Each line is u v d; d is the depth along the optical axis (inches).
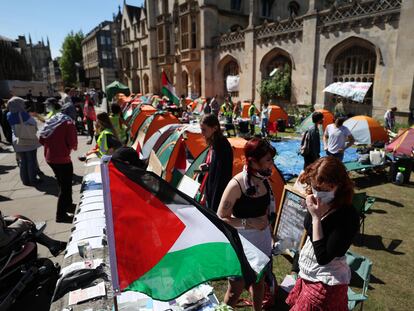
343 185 76.2
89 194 177.5
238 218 103.4
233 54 882.1
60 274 103.7
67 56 3078.2
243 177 100.9
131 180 75.7
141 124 402.0
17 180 300.8
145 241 72.8
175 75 1178.0
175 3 1119.6
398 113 526.0
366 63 581.9
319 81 654.5
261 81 800.3
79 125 567.5
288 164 367.9
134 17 1556.3
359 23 565.3
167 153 239.1
